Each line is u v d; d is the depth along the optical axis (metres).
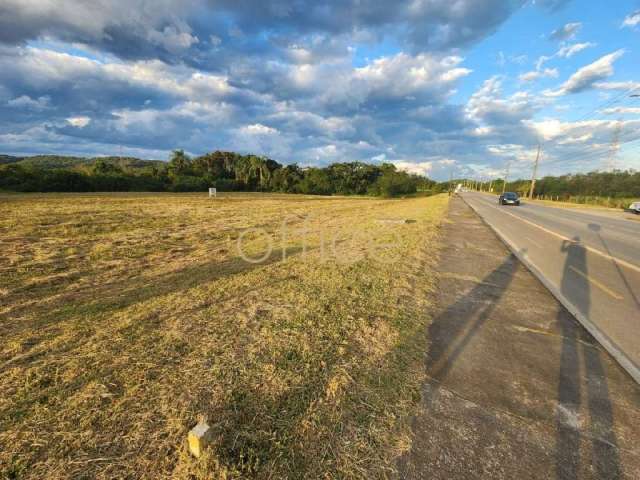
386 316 3.87
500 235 11.07
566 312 4.28
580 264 7.04
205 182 58.81
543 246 9.15
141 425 2.10
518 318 4.04
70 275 5.52
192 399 2.32
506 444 2.05
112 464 1.83
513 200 30.25
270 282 5.12
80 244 8.33
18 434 2.02
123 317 3.74
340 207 25.45
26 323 3.60
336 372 2.69
